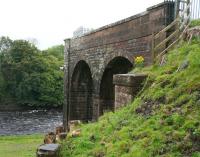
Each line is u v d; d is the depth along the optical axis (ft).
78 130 33.71
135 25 58.03
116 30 66.90
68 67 103.35
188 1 42.55
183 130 22.98
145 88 34.81
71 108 103.24
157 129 25.09
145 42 54.24
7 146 71.15
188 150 20.94
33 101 227.61
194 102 25.48
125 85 37.17
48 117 181.06
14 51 240.32
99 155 26.23
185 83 28.60
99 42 77.10
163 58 38.93
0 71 229.86
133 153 23.09
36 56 240.53
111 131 29.71
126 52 62.03
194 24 40.06
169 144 22.29
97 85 78.95
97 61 78.59
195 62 30.32
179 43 39.50
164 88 30.66
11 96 229.04
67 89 104.63
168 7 47.70
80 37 92.07
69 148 30.04
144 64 49.85
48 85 229.86
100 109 77.92
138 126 27.43
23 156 53.52
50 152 29.78
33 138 87.56
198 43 35.83
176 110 26.16
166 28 42.37
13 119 170.19
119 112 33.71
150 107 29.60
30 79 226.38
